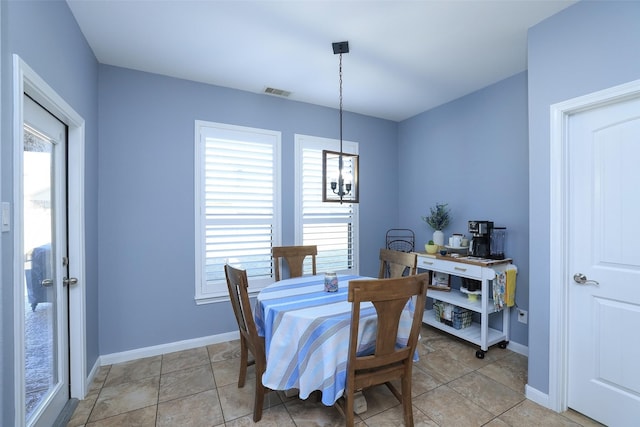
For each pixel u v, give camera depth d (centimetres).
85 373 203
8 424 118
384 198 396
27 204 151
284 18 194
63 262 188
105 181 248
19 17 125
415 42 222
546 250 194
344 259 364
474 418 180
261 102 313
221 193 294
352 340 146
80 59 201
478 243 280
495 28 205
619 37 161
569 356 190
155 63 250
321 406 192
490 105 296
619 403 169
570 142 189
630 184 166
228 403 195
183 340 277
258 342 176
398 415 183
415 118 383
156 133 267
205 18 193
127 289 256
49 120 170
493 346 280
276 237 319
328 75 274
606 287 175
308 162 338
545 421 179
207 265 287
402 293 149
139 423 177
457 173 329
